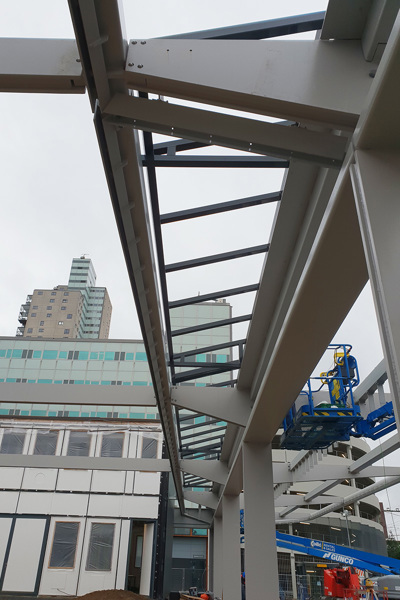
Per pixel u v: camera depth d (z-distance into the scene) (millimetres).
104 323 159875
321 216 5395
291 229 6102
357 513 45250
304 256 6156
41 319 115000
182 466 17797
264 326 8461
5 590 23516
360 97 3613
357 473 16781
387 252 3072
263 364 9258
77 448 27000
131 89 3830
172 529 27766
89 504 25562
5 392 11445
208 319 22641
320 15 4016
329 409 10719
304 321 5801
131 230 5320
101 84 3758
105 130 4035
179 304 7926
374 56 3691
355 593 17812
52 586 23656
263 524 10070
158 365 9039
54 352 44219
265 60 3773
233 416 10719
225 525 19750
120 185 4629
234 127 3988
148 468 17641
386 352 2941
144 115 3934
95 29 3260
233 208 5965
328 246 4402
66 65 3865
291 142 3947
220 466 17891
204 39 3936
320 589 35219
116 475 26203
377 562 20297
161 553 24578
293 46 3816
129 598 14727
